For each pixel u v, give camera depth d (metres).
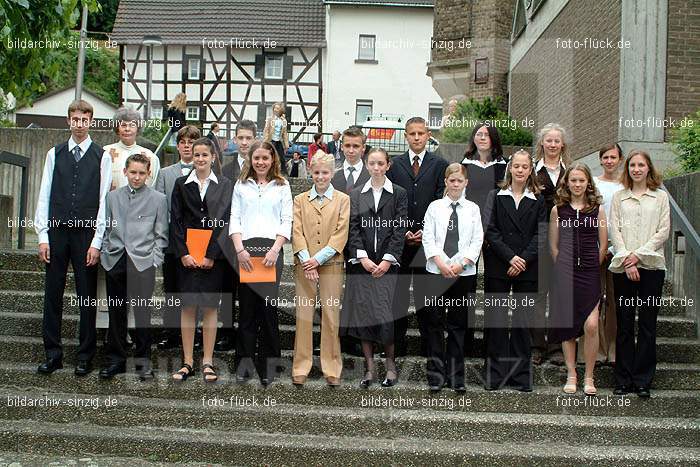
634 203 5.91
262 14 25.75
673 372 6.06
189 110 25.84
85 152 6.13
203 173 5.93
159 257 5.98
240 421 5.65
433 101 21.22
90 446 5.41
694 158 7.71
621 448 5.42
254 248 5.81
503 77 15.44
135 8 26.81
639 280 5.82
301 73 25.19
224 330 6.30
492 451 5.30
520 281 5.92
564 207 5.98
